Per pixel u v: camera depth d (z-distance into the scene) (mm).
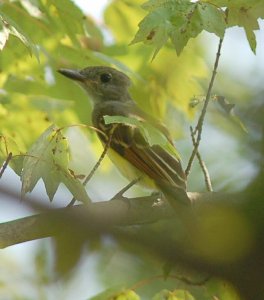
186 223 7660
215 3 8695
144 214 9320
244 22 8875
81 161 13734
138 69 13016
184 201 9258
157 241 6008
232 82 14531
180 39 8391
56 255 8977
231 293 8211
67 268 9109
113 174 14445
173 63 13008
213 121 13062
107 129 12562
